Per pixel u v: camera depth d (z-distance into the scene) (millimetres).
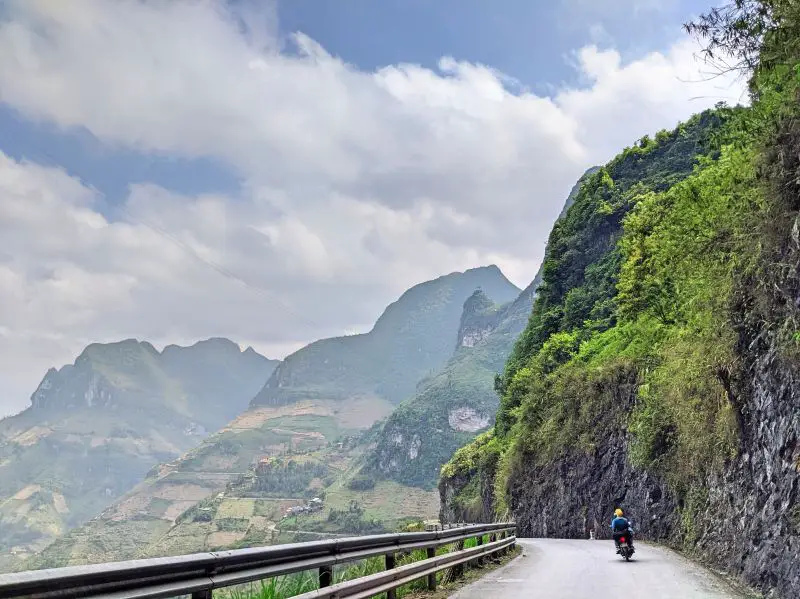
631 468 35219
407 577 10148
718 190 18016
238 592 6832
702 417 19234
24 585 3373
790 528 10844
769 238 12812
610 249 76188
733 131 14969
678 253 21906
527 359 80875
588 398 43500
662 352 26938
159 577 4500
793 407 11625
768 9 11562
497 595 11242
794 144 11945
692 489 21984
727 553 15438
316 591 6832
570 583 12961
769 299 12922
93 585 3895
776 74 12250
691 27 12086
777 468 12227
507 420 74438
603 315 66562
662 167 77875
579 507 41969
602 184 83000
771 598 10852
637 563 17484
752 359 14258
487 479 73000
